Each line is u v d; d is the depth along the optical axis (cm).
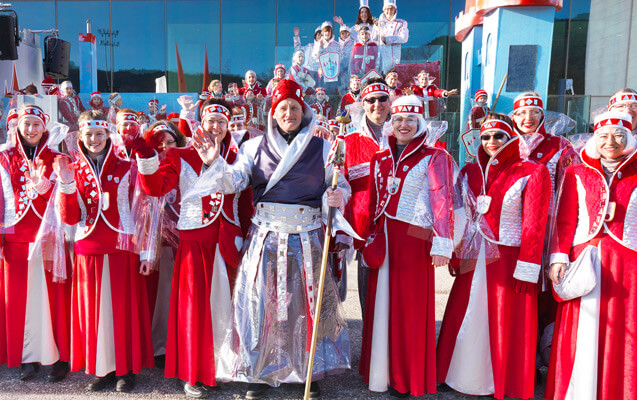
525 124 321
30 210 311
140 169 274
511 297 285
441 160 287
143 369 330
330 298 295
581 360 267
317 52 831
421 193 286
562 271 273
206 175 283
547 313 323
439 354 303
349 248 312
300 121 289
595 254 267
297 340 285
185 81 1375
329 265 306
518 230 287
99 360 293
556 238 279
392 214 288
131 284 302
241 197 317
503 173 291
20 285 310
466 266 292
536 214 276
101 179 294
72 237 315
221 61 1353
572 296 269
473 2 934
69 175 283
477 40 945
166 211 325
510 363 286
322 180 293
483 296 288
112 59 1378
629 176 262
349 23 1307
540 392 304
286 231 283
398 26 839
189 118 399
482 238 289
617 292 261
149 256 300
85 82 1250
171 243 327
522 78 783
